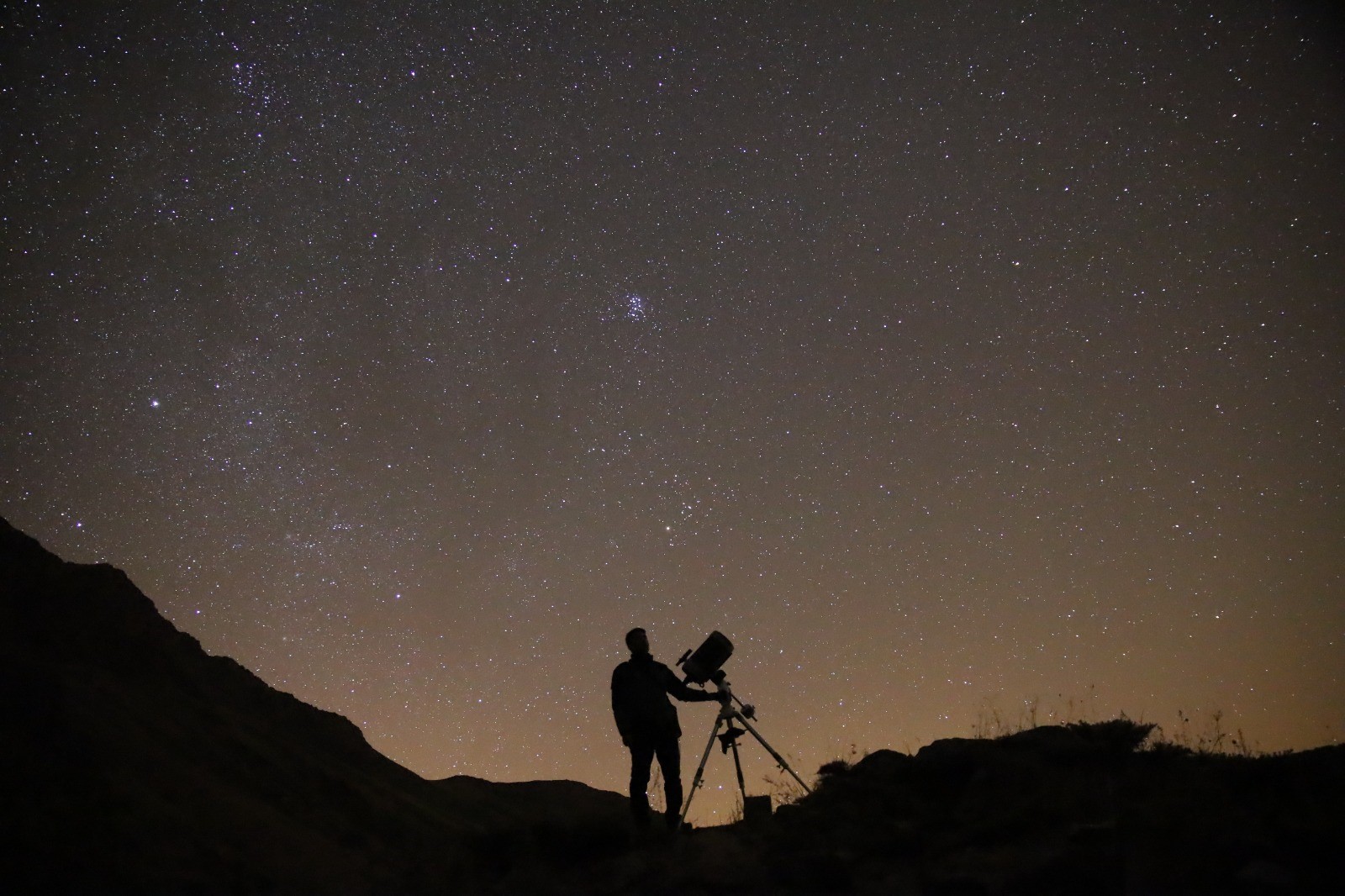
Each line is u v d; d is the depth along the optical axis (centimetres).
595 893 599
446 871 659
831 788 744
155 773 604
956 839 596
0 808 506
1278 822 507
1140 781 619
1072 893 474
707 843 680
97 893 481
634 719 753
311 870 593
